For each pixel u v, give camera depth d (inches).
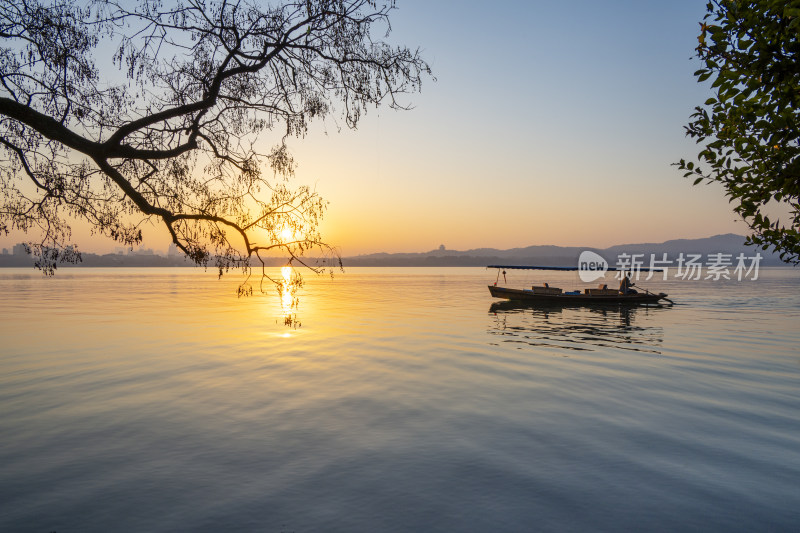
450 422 481.7
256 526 284.0
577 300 1866.4
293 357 856.9
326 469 366.6
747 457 388.5
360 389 620.7
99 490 331.0
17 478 350.0
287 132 247.9
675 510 301.4
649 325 1349.7
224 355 876.0
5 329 1255.5
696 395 585.9
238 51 216.7
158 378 684.7
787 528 279.7
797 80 128.0
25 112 183.3
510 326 1331.2
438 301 2370.8
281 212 233.9
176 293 3161.9
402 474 357.1
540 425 470.6
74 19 214.8
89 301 2388.0
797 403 550.0
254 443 422.9
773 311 1780.3
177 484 340.5
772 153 141.6
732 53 136.4
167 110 207.8
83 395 589.0
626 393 597.9
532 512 299.7
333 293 3120.1
